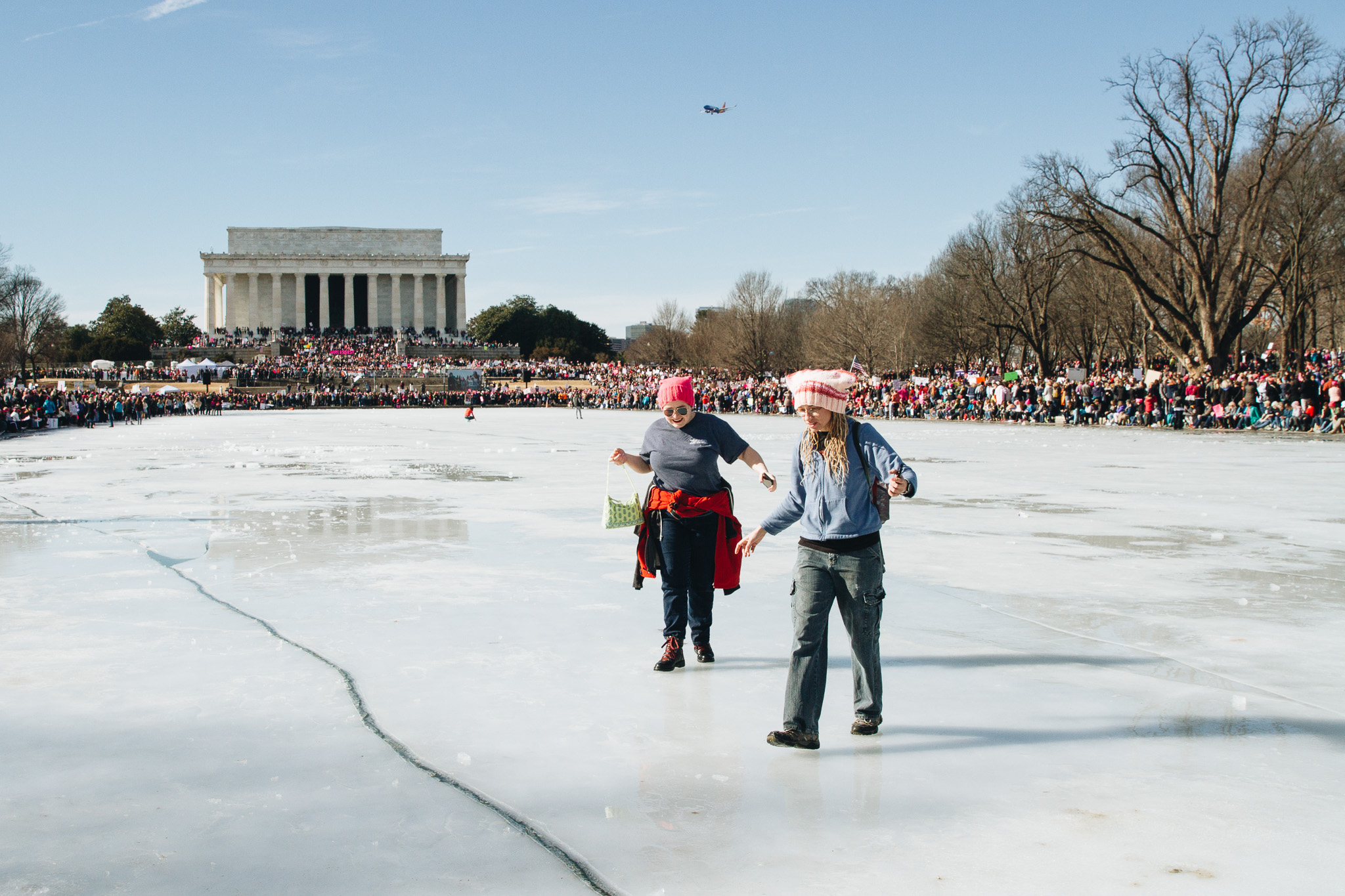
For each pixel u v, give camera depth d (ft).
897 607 26.43
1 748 15.92
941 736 16.76
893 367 278.67
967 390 178.19
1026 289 223.71
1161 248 198.39
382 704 18.26
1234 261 176.04
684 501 21.21
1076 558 33.65
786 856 12.39
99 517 43.68
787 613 25.99
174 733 16.66
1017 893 11.44
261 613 25.45
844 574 16.47
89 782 14.62
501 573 30.96
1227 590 28.43
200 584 29.09
